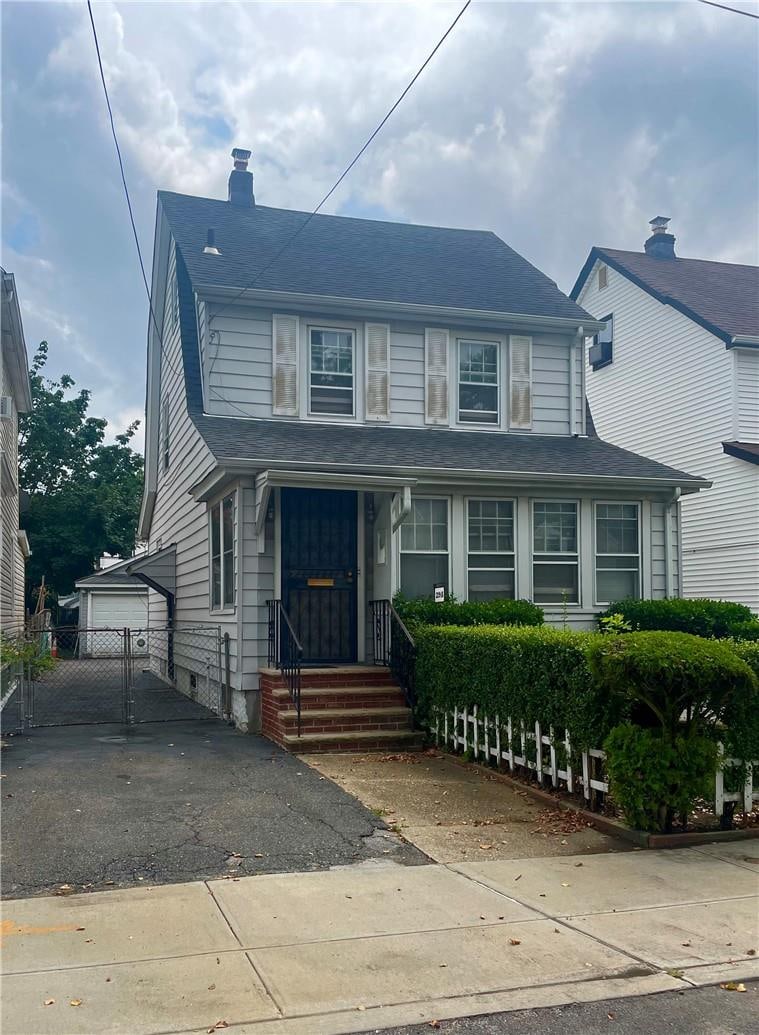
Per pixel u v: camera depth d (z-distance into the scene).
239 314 14.09
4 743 10.82
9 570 18.00
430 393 14.98
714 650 6.91
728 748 7.11
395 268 16.42
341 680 11.45
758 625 13.38
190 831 6.94
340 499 12.70
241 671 11.80
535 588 13.69
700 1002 4.25
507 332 15.52
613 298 22.91
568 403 15.88
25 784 8.48
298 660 10.56
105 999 4.15
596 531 14.09
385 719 10.88
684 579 19.78
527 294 16.36
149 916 5.19
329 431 13.92
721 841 6.91
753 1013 4.15
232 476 11.89
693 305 20.16
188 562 16.34
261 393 14.11
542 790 8.23
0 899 5.46
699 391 19.69
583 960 4.67
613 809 7.54
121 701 15.48
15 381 17.55
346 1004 4.16
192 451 14.90
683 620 13.58
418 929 5.05
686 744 6.92
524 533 13.62
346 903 5.45
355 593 12.62
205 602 14.70
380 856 6.46
